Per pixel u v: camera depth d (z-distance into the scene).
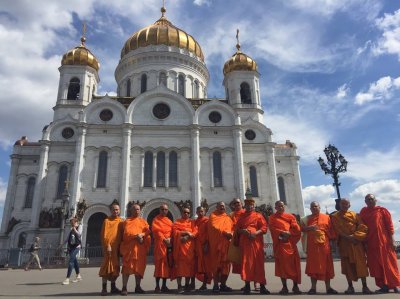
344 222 12.59
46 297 11.21
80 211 45.47
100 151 49.94
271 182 52.47
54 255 42.81
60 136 52.66
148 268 29.81
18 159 54.25
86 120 50.97
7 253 42.19
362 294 11.50
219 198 49.69
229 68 62.62
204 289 13.52
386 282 11.86
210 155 51.62
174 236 13.37
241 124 55.06
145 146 50.72
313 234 12.40
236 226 12.95
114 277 12.49
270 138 55.06
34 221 47.09
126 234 12.55
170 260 13.26
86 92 57.44
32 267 35.22
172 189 49.00
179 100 54.06
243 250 12.28
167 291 12.89
